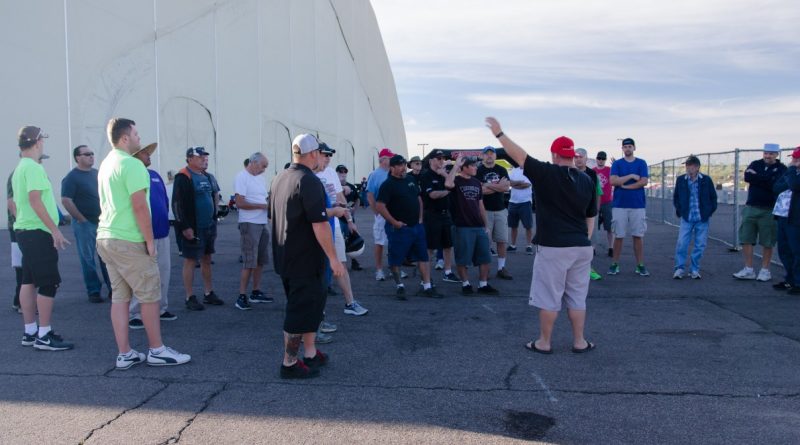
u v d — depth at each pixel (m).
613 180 9.53
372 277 9.87
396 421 4.00
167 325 6.62
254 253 7.40
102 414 4.12
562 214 5.37
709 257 11.60
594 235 11.58
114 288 5.05
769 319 6.73
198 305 7.39
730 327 6.40
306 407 4.23
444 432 3.83
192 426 3.92
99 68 20.64
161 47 24.03
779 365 5.11
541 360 5.30
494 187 9.33
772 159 8.80
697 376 4.85
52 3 18.62
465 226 8.16
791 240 8.00
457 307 7.53
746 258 9.24
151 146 6.33
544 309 5.43
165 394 4.49
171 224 12.19
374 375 4.92
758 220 8.98
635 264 10.84
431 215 8.93
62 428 3.89
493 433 3.82
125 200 4.89
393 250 7.90
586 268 5.49
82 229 7.62
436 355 5.46
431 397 4.43
